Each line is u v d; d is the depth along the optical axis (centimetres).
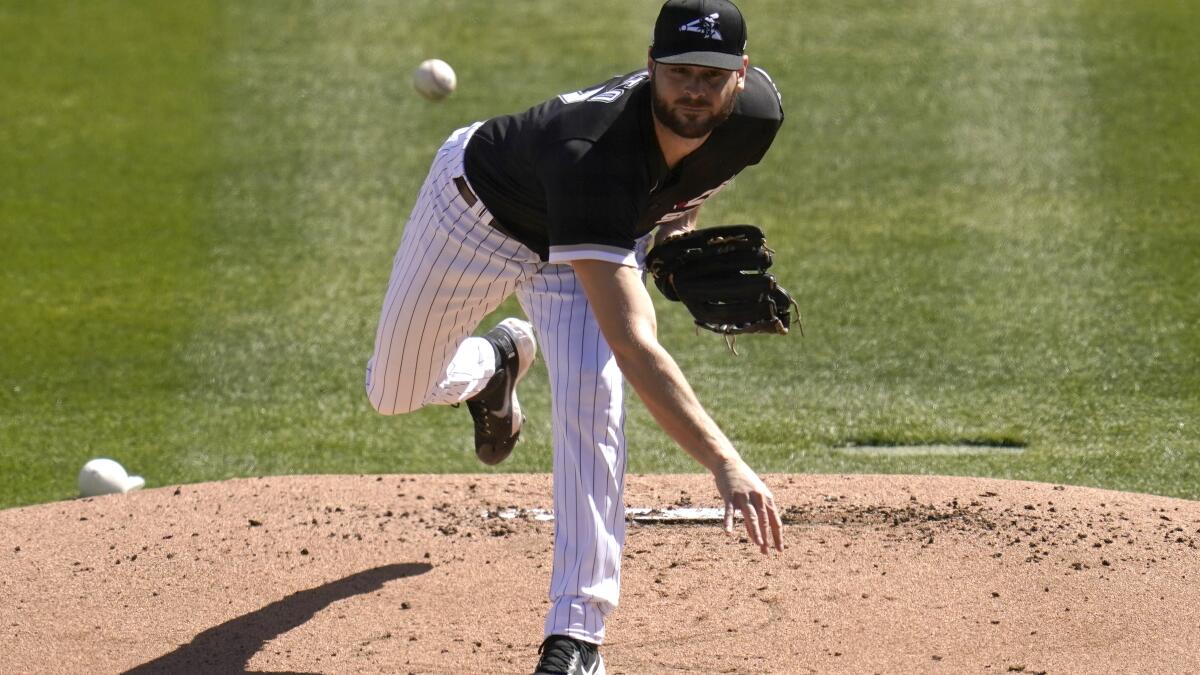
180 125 4006
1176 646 1298
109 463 1973
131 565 1560
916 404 2409
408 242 1368
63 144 3881
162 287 3053
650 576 1505
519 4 4831
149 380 2595
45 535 1667
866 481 1811
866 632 1352
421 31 4628
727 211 3481
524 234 1272
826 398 2456
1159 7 4638
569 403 1219
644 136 1145
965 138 3850
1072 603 1404
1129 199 3419
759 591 1457
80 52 4481
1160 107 3950
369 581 1509
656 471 2166
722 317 1387
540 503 1759
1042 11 4659
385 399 1478
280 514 1723
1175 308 2798
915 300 2916
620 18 4691
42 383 2578
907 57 4375
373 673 1278
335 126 3988
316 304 2961
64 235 3344
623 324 1082
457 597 1463
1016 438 2239
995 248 3172
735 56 1105
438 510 1734
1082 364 2556
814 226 3362
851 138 3888
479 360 1558
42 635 1376
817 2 4825
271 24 4694
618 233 1103
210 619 1412
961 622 1370
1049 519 1644
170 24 4697
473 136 1276
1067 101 4028
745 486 1019
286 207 3503
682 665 1288
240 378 2606
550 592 1216
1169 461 2100
